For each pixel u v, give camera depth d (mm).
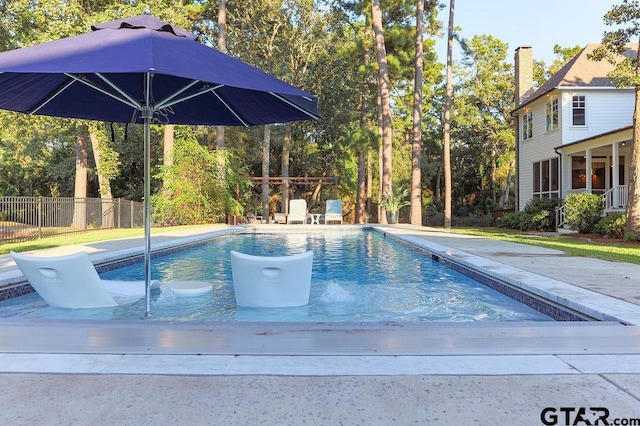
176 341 3002
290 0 24719
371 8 21688
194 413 2023
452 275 7492
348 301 5473
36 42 15055
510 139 29531
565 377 2418
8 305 5184
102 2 17938
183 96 4695
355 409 2061
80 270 4832
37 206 12984
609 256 8023
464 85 31266
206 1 22000
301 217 21703
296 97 4668
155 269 8188
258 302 5027
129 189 27875
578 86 17141
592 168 19141
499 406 2088
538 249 9242
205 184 19141
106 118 5895
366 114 26984
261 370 2506
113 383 2338
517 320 4641
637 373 2473
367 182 32719
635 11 11688
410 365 2584
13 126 18328
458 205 35344
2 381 2359
